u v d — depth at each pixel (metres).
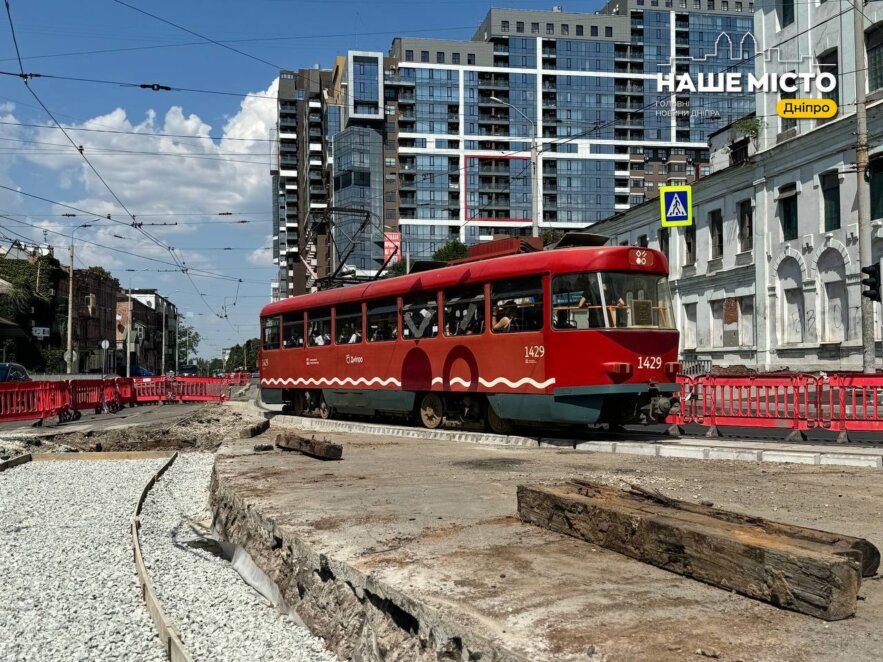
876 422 12.36
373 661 4.63
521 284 14.08
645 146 123.44
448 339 15.82
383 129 116.31
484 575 5.01
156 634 5.37
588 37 122.62
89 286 78.50
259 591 6.68
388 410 18.03
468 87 119.12
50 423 24.64
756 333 30.62
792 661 3.48
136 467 14.61
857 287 25.09
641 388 13.07
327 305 20.48
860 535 6.04
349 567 5.35
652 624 4.00
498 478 9.49
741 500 7.64
